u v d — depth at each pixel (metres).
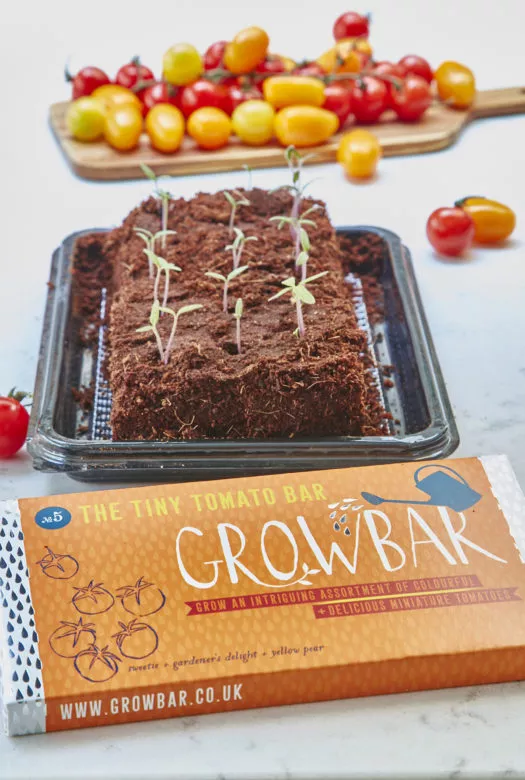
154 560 0.52
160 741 0.49
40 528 0.53
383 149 0.88
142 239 0.70
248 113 0.86
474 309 0.72
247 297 0.64
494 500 0.54
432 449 0.59
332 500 0.54
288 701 0.49
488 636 0.50
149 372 0.59
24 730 0.49
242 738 0.49
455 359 0.68
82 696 0.48
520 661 0.50
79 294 0.71
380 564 0.52
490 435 0.63
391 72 0.90
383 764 0.48
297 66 0.91
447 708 0.50
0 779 0.47
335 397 0.59
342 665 0.49
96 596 0.51
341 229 0.74
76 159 0.85
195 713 0.49
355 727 0.49
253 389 0.59
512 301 0.73
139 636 0.50
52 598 0.51
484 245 0.78
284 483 0.55
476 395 0.65
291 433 0.60
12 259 0.77
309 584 0.51
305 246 0.62
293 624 0.50
